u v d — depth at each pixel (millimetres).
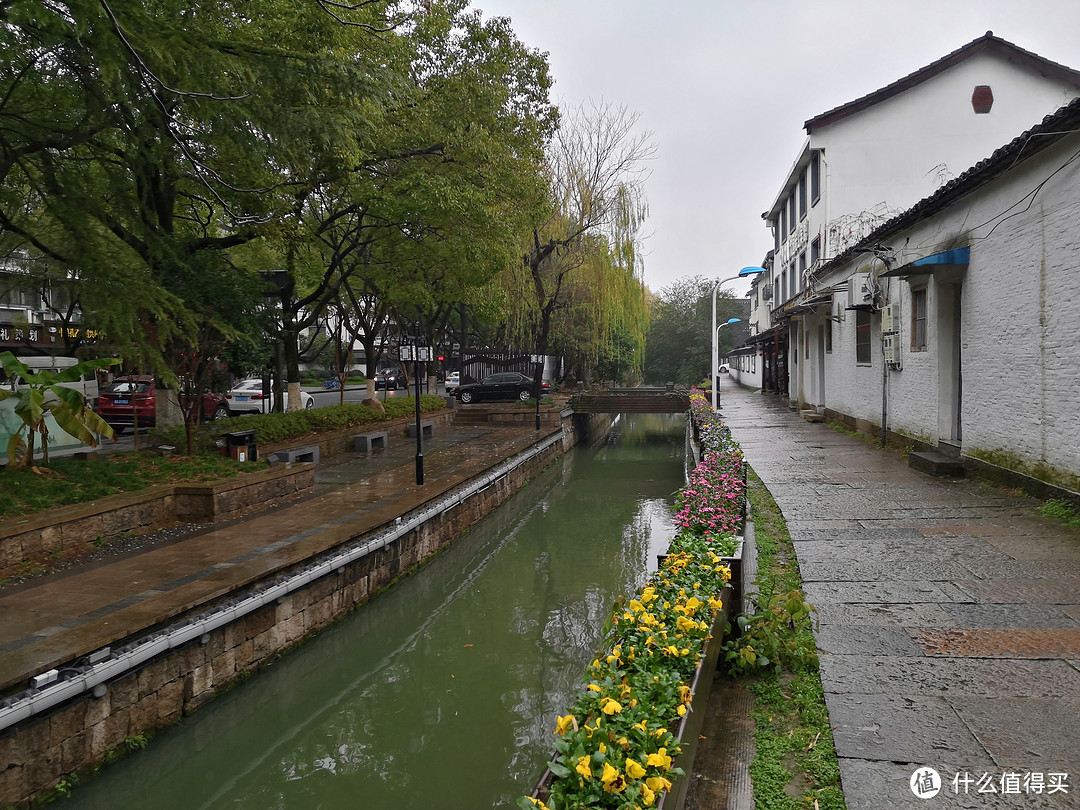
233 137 8711
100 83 8047
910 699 3584
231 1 9172
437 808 4754
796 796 2912
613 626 3771
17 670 4266
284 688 6457
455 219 13523
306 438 14711
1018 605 4785
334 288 15383
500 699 6422
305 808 4836
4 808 3973
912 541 6488
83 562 6801
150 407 15945
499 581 10227
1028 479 7879
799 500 8570
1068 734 3193
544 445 18453
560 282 24281
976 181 8695
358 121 9852
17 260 12188
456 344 43688
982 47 17891
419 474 11281
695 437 16156
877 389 14016
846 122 18344
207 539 7703
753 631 4145
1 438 8430
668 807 2295
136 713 4910
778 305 28484
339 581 7465
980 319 9117
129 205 9258
